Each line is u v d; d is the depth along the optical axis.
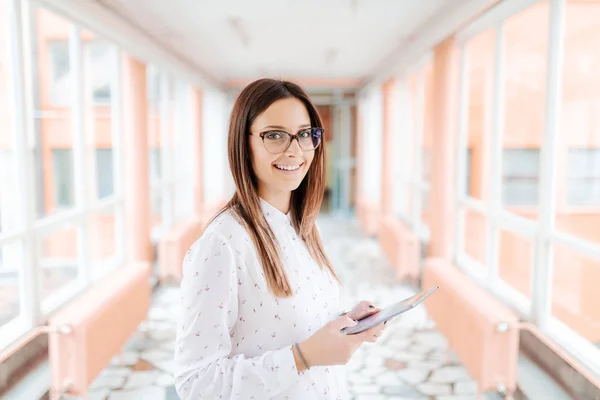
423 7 4.30
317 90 10.89
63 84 5.39
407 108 7.36
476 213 4.81
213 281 1.07
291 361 1.05
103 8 3.99
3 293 3.72
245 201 1.17
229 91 10.29
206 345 1.05
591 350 2.77
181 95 8.14
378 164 9.91
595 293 3.09
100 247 5.29
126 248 5.23
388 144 7.92
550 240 3.08
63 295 3.75
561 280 3.17
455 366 3.94
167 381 3.69
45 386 3.03
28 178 3.17
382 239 7.32
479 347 3.05
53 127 5.41
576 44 3.07
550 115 3.10
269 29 5.19
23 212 3.15
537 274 3.21
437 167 4.94
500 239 4.25
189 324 1.07
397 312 1.02
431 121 6.29
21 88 3.10
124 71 5.27
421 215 6.49
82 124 4.05
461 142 4.77
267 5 4.22
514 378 2.98
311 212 1.31
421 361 4.03
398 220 7.20
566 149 3.11
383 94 8.05
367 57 7.11
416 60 6.08
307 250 1.31
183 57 6.95
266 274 1.12
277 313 1.14
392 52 6.67
